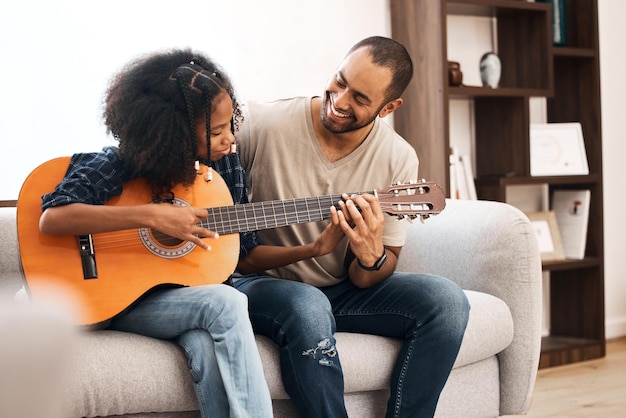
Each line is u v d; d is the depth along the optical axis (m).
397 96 1.85
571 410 2.58
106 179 1.55
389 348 1.79
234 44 2.75
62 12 2.43
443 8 2.91
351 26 3.01
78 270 1.51
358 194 1.77
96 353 1.45
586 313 3.47
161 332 1.54
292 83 2.88
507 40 3.33
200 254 1.62
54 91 2.42
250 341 1.44
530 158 3.19
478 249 2.09
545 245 3.34
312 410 1.58
